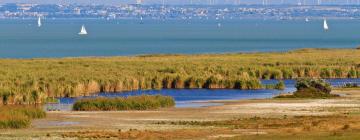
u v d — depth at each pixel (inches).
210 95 4362.7
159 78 4886.8
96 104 3316.9
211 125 2637.8
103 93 4483.3
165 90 4714.6
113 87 4616.1
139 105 3348.9
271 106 3469.5
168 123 2736.2
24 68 5826.8
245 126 2568.9
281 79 5689.0
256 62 6939.0
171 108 3412.9
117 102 3334.2
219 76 5002.5
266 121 2770.7
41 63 6658.5
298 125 2544.3
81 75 4972.9
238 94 4419.3
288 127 2481.5
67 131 2449.6
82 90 4355.3
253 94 4411.9
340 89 4554.6
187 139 2150.6
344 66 6215.6
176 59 7741.1
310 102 3671.3
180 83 4886.8
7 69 5595.5
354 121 2630.4
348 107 3393.2
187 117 2989.7
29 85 4303.6
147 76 4953.3
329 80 5625.0
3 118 2583.7
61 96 4227.4
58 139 2167.8
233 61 7160.4
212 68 5861.2
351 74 5876.0
